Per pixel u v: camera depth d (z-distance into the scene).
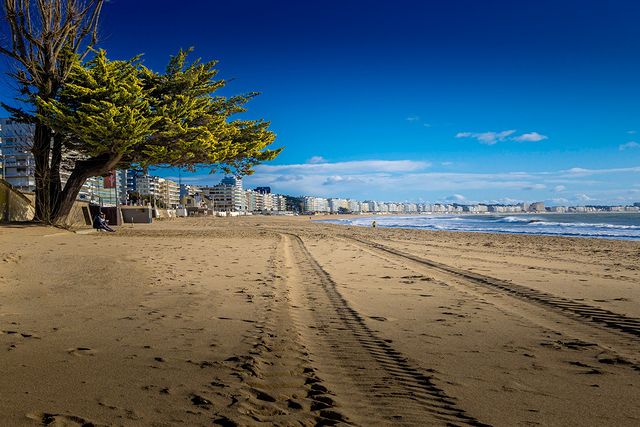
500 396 2.93
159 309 5.66
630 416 2.61
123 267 9.70
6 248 12.95
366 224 65.88
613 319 5.41
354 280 8.82
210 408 2.59
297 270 10.41
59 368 3.26
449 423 2.50
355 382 3.18
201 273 9.38
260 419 2.48
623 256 14.72
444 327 4.98
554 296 7.06
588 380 3.26
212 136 24.59
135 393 2.79
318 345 4.18
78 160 25.83
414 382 3.19
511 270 10.60
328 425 2.45
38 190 24.94
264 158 28.77
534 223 63.28
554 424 2.49
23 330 4.46
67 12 23.44
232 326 4.84
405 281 8.73
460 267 11.20
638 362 3.71
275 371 3.37
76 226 27.88
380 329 4.85
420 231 36.62
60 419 2.36
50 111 21.77
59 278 8.02
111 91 22.02
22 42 22.61
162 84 25.66
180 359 3.56
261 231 33.25
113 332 4.45
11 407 2.51
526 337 4.55
